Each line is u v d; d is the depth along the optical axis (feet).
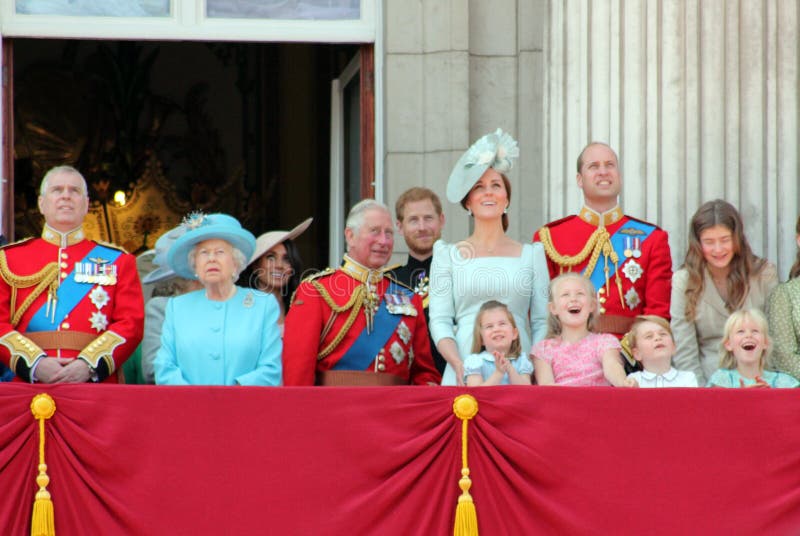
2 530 85.05
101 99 181.78
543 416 87.04
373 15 125.39
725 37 117.19
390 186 120.88
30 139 179.42
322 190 166.61
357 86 128.67
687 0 117.39
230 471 86.38
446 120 121.29
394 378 96.78
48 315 95.71
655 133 116.47
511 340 93.56
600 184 103.19
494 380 91.56
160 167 181.37
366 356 96.37
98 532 85.66
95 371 92.99
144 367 101.76
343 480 86.48
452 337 95.81
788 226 115.96
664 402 87.15
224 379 94.48
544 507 86.12
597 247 102.17
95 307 96.22
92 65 181.88
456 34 121.70
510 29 122.93
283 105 177.37
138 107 181.98
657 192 116.06
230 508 86.07
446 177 120.78
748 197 116.06
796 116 116.67
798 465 86.69
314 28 125.08
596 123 117.29
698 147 116.37
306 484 86.38
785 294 99.19
